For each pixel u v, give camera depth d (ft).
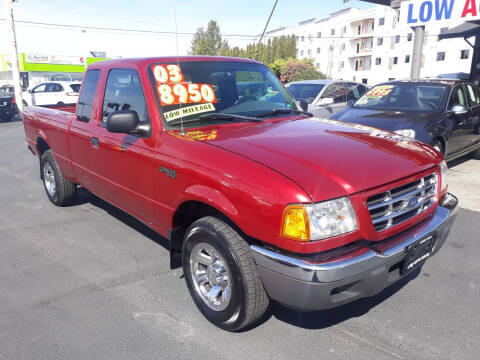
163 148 10.19
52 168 17.17
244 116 11.71
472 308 10.29
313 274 7.35
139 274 12.10
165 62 11.73
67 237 14.82
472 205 17.85
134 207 11.98
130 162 11.35
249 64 13.50
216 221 8.85
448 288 11.25
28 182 22.80
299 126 11.01
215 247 8.76
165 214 10.42
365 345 8.93
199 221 9.18
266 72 13.85
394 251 8.09
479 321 9.77
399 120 20.93
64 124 15.34
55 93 66.44
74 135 14.48
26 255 13.37
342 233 7.63
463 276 11.91
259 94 12.83
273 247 7.85
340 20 208.23
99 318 9.92
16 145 36.78
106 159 12.63
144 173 10.83
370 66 195.31
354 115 22.65
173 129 10.55
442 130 20.81
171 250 10.55
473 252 13.46
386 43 174.40
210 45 199.41
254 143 9.31
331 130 10.71
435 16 37.68
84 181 14.94
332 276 7.37
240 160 8.55
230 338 9.18
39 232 15.29
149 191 10.84
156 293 11.07
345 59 209.67
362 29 199.00
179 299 10.78
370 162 8.64
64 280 11.75
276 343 9.01
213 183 8.64
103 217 16.83
